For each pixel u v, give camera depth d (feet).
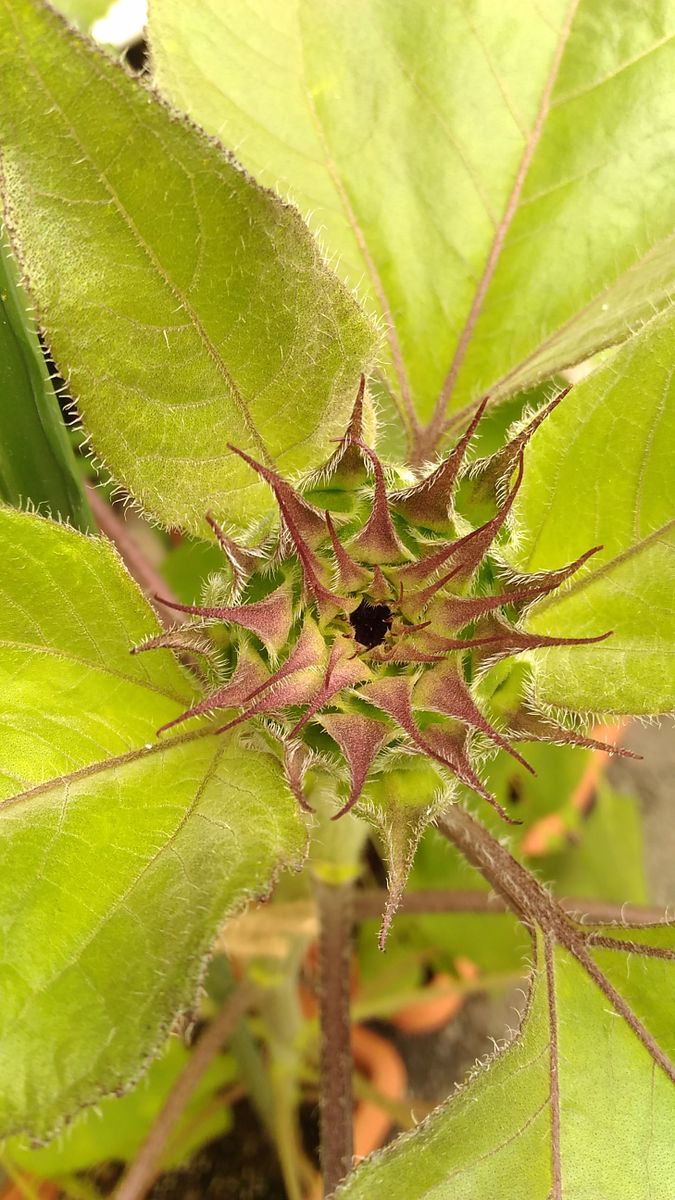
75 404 0.91
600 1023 0.99
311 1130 1.90
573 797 1.87
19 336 0.99
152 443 0.94
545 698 0.97
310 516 0.81
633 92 1.13
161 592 1.33
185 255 0.87
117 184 0.84
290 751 0.83
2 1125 0.77
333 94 1.11
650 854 2.41
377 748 0.79
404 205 1.15
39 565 0.88
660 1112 0.97
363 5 1.10
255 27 1.09
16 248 0.85
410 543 0.83
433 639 0.79
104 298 0.88
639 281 1.11
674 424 0.93
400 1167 0.89
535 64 1.12
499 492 0.85
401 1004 1.80
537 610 0.99
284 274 0.88
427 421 1.18
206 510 0.97
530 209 1.15
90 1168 1.85
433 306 1.17
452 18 1.11
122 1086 0.78
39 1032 0.80
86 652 0.91
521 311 1.16
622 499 0.96
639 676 0.98
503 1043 0.97
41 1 0.77
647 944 1.00
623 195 1.14
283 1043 1.62
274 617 0.79
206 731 0.91
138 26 1.40
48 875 0.86
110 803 0.88
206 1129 1.67
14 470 1.02
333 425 0.96
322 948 1.30
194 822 0.88
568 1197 0.92
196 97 1.09
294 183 1.13
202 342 0.90
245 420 0.94
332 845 1.22
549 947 1.02
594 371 0.93
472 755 0.86
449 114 1.13
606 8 1.12
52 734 0.90
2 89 0.79
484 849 1.05
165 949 0.82
